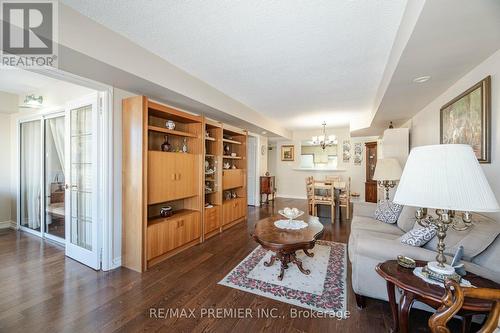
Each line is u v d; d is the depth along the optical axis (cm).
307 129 749
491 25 143
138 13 178
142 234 257
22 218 408
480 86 193
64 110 322
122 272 255
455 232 169
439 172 116
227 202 436
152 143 319
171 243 297
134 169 260
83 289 219
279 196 844
